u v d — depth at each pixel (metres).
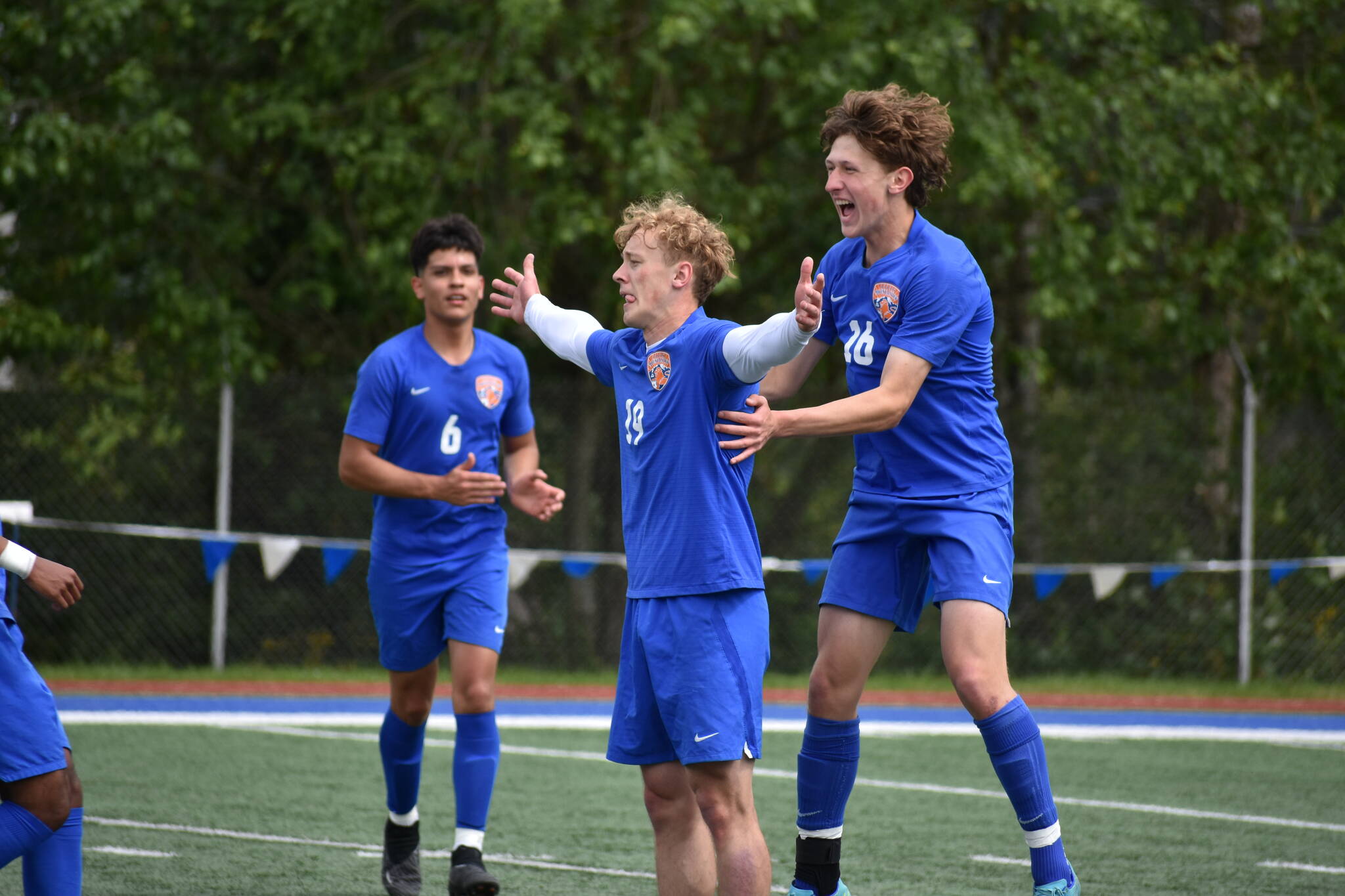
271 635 47.16
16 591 45.44
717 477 14.34
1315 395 51.84
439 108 44.75
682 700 14.09
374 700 41.59
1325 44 53.69
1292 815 25.95
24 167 42.47
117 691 41.78
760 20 44.25
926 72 44.09
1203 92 47.97
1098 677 48.44
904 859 21.81
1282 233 49.59
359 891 19.20
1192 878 20.70
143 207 44.31
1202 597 48.41
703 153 46.28
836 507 48.09
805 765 16.83
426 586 19.42
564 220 44.53
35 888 14.62
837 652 16.75
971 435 16.73
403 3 49.12
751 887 13.98
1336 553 48.44
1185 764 32.09
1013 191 47.44
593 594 49.03
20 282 47.41
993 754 16.02
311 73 46.97
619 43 48.50
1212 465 48.31
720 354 14.12
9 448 45.44
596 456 48.84
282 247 52.09
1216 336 49.41
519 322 17.36
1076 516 48.47
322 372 52.62
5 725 14.21
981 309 16.58
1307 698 45.88
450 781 28.23
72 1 43.44
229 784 27.20
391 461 20.28
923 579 17.19
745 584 14.23
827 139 16.91
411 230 45.00
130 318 48.66
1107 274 51.28
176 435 46.19
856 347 16.95
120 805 24.91
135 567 46.16
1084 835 23.86
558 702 42.34
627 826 23.86
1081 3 46.06
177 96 47.84
